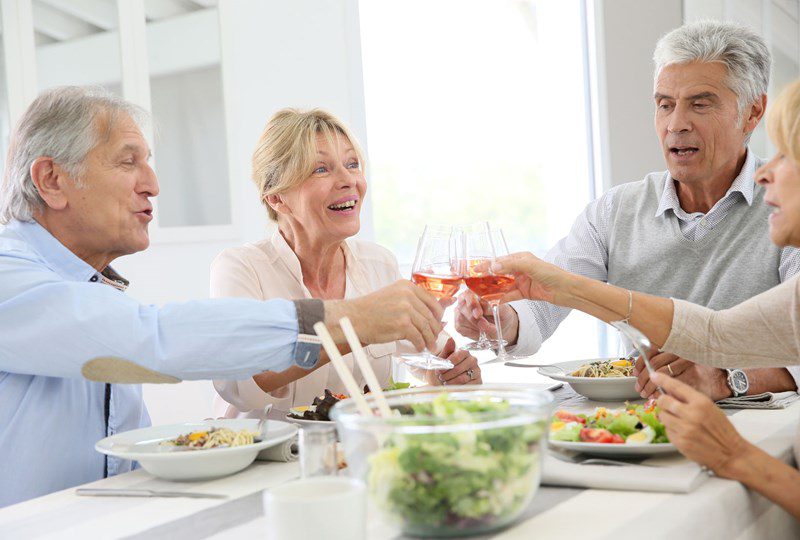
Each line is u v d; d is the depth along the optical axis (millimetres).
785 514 1268
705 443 1119
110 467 1662
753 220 2246
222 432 1327
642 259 2371
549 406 965
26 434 1536
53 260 1623
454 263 1598
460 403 1030
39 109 1621
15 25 2852
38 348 1413
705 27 2180
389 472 899
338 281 2195
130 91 3150
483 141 8523
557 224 5078
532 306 2295
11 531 1065
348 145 2096
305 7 3820
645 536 907
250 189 3584
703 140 2170
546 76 5047
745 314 1542
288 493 847
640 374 1671
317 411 1462
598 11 4730
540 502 1046
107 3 3102
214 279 2066
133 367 1397
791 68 4508
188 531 1013
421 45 7926
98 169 1607
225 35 3479
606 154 4770
